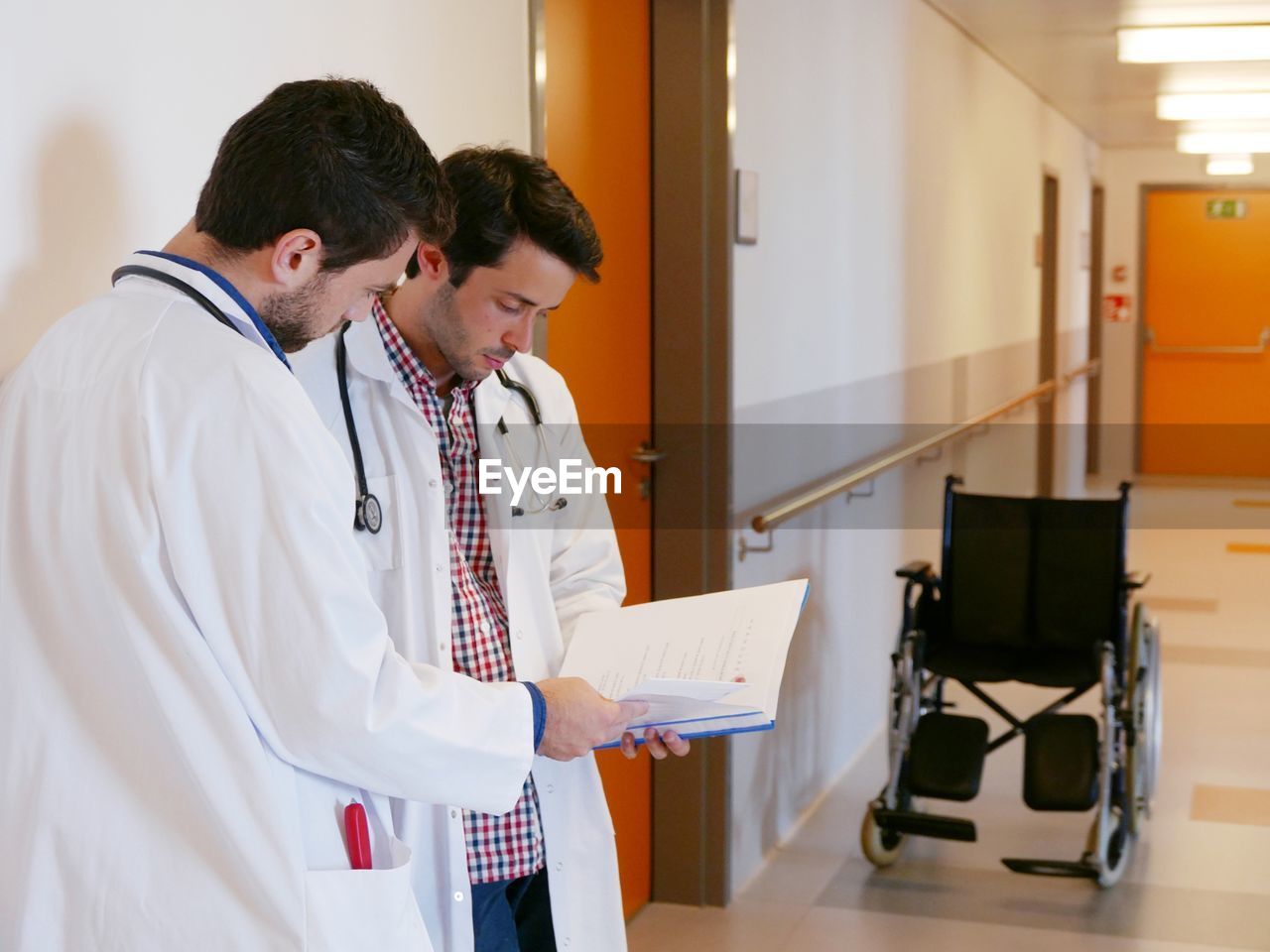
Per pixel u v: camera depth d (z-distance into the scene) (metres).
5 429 1.14
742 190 3.23
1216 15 4.91
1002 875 3.50
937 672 3.65
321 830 1.21
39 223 1.31
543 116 2.35
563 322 2.76
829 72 3.94
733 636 1.60
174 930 1.11
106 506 1.09
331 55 1.78
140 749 1.12
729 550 3.22
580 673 1.61
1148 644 3.76
